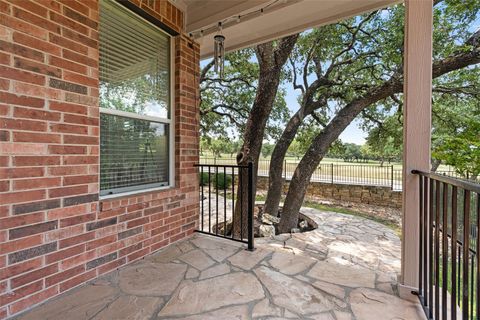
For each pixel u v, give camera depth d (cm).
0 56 142
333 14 254
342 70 621
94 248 194
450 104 545
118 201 213
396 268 350
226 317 148
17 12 149
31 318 147
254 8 255
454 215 125
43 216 163
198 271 207
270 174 621
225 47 334
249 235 257
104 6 213
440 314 156
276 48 533
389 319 149
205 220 597
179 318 147
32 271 157
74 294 172
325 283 190
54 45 167
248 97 733
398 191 806
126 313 152
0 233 143
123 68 230
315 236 488
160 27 265
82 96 185
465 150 432
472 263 187
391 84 527
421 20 171
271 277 197
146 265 219
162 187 273
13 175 148
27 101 154
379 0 233
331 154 862
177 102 284
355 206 826
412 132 175
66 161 175
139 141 249
